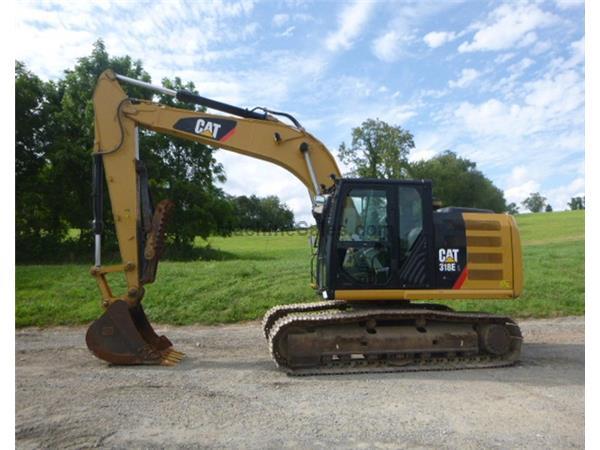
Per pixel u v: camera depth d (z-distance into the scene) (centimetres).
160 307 1091
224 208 2864
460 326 676
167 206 722
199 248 2953
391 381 575
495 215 703
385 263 655
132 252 688
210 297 1153
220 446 381
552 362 679
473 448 378
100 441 393
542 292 1223
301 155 724
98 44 2711
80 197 2525
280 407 475
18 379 580
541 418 444
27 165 2588
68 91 2641
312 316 644
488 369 638
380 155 3812
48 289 1232
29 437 401
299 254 2877
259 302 1134
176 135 728
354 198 658
